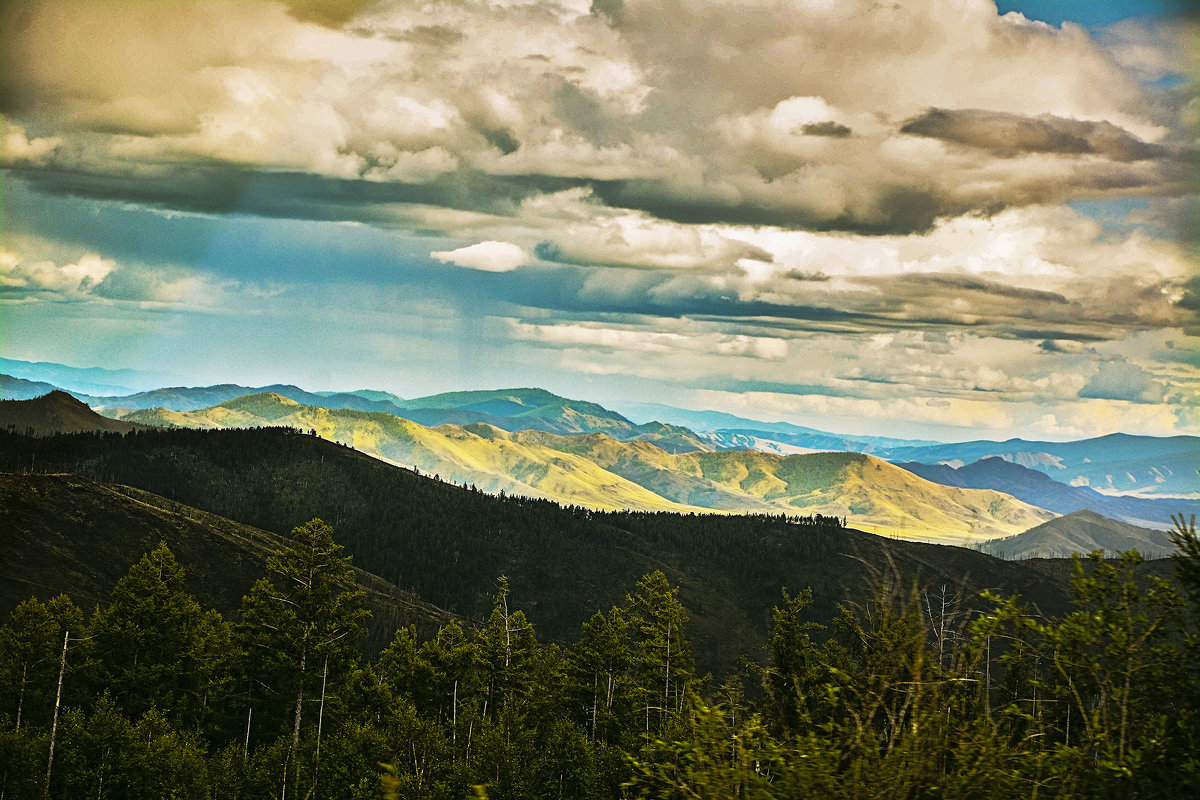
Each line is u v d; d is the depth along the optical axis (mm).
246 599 67375
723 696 11141
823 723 10555
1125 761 10406
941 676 10086
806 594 57531
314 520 67750
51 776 57656
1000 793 10133
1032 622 10977
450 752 59312
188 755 56750
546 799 53688
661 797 10672
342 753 57156
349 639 68375
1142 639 11125
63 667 65812
